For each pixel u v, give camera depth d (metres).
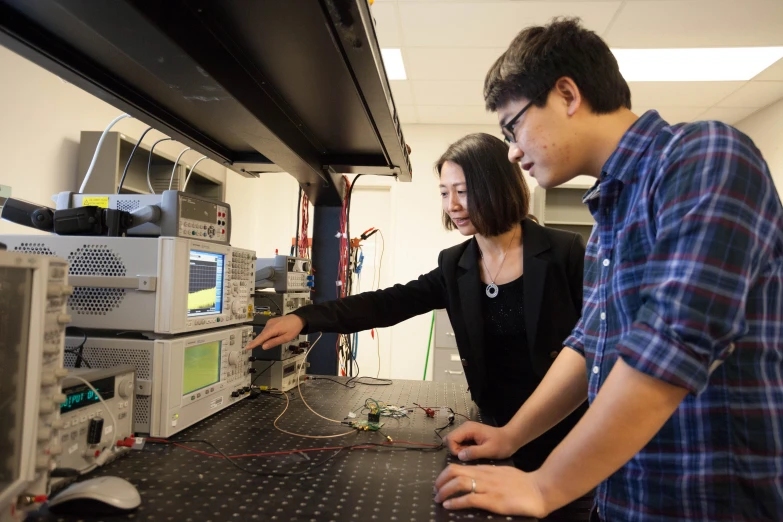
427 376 4.81
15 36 0.82
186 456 0.96
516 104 0.76
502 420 1.37
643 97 4.07
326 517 0.71
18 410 0.61
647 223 0.70
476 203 1.31
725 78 3.67
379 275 4.95
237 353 1.36
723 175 0.60
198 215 1.23
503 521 0.71
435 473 0.91
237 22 0.84
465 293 1.38
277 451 1.00
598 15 2.95
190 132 1.44
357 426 1.19
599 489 0.79
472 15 3.00
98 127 2.90
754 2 2.76
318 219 2.06
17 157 2.39
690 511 0.66
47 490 0.67
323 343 2.04
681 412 0.66
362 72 1.00
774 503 0.63
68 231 1.13
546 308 1.31
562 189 4.41
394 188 4.93
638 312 0.70
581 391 0.99
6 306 0.59
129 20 0.74
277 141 1.32
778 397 0.65
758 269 0.60
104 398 0.89
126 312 1.07
